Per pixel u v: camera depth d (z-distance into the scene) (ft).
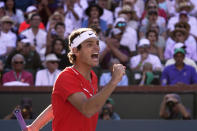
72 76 27.61
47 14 87.76
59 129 28.09
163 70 66.59
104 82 65.26
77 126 27.89
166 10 90.53
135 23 84.17
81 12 88.58
